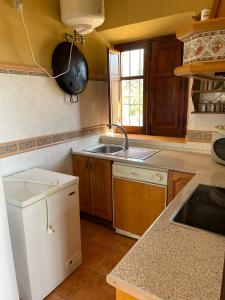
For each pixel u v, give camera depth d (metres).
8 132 1.86
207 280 0.67
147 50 2.67
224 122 2.07
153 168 1.97
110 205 2.37
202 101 2.10
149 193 2.04
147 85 2.75
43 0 2.01
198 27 0.64
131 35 2.58
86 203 2.57
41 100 2.10
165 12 2.05
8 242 1.31
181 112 2.59
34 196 1.46
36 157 2.12
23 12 1.86
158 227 0.96
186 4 1.95
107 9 2.35
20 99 1.92
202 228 0.95
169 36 2.51
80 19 1.92
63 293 1.68
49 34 2.10
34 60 1.99
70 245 1.80
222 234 0.90
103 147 2.74
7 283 1.32
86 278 1.81
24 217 1.40
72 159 2.53
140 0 2.15
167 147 2.46
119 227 2.35
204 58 0.66
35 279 1.53
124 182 2.17
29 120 2.01
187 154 2.24
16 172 1.95
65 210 1.71
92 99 2.70
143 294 0.63
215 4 0.81
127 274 0.70
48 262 1.62
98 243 2.25
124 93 2.98
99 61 2.72
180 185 1.86
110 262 1.99
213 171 1.71
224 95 2.00
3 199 1.27
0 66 1.74
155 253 0.79
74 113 2.48
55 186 1.61
